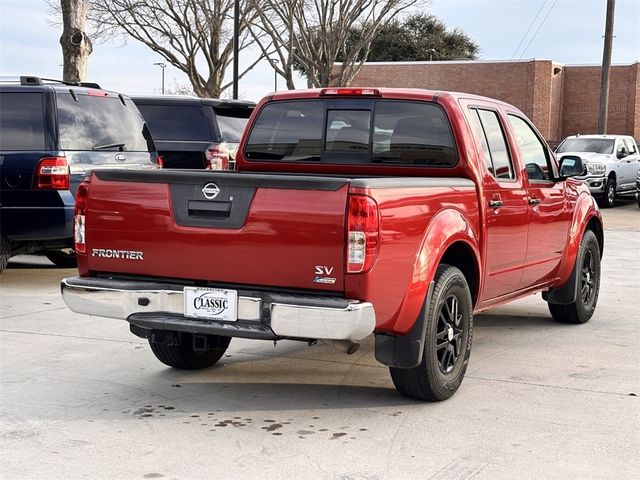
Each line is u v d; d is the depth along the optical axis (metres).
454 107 6.02
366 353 6.91
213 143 12.23
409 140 6.13
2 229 9.30
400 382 5.41
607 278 11.04
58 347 6.91
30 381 5.91
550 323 8.20
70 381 5.93
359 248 4.62
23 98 9.38
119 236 5.22
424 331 5.20
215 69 30.20
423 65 45.44
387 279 4.81
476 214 5.90
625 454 4.61
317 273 4.71
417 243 5.08
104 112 10.00
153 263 5.14
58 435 4.82
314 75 25.64
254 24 27.05
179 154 12.24
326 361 6.62
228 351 6.91
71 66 18.08
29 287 9.66
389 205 4.80
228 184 4.89
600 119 30.42
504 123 6.66
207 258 4.97
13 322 7.80
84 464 4.39
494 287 6.38
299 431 4.93
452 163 5.99
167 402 5.47
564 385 5.96
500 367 6.46
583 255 7.93
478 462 4.46
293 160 6.48
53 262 11.20
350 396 5.66
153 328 5.13
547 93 43.69
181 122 12.26
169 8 29.20
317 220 4.68
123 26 29.16
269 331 4.78
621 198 28.09
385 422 5.11
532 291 7.30
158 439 4.77
